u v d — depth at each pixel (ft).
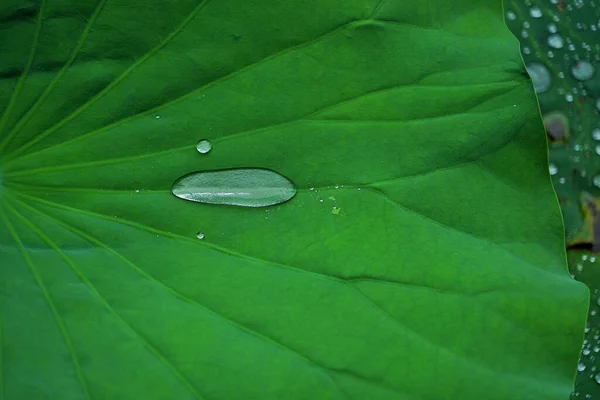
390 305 1.83
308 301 1.83
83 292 1.84
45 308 1.83
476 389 1.82
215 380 1.82
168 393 1.82
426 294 1.83
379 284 1.84
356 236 1.84
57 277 1.84
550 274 1.84
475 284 1.84
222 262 1.84
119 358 1.82
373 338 1.83
